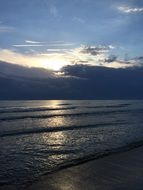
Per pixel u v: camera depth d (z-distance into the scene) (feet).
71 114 242.78
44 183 43.39
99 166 54.13
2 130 124.26
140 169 51.85
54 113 257.34
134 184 42.34
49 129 127.75
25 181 45.11
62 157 65.05
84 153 69.26
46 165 57.06
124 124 150.30
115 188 40.47
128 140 90.17
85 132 114.83
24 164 58.29
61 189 40.55
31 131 119.96
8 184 43.52
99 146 79.46
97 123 158.10
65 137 100.53
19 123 159.94
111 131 116.98
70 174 48.44
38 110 316.60
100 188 40.57
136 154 65.57
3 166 56.44
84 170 51.16
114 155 64.54
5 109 330.95
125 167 53.26
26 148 78.28
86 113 257.55
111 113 256.73
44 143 87.20
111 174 48.24
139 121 169.27
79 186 41.68
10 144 85.46
